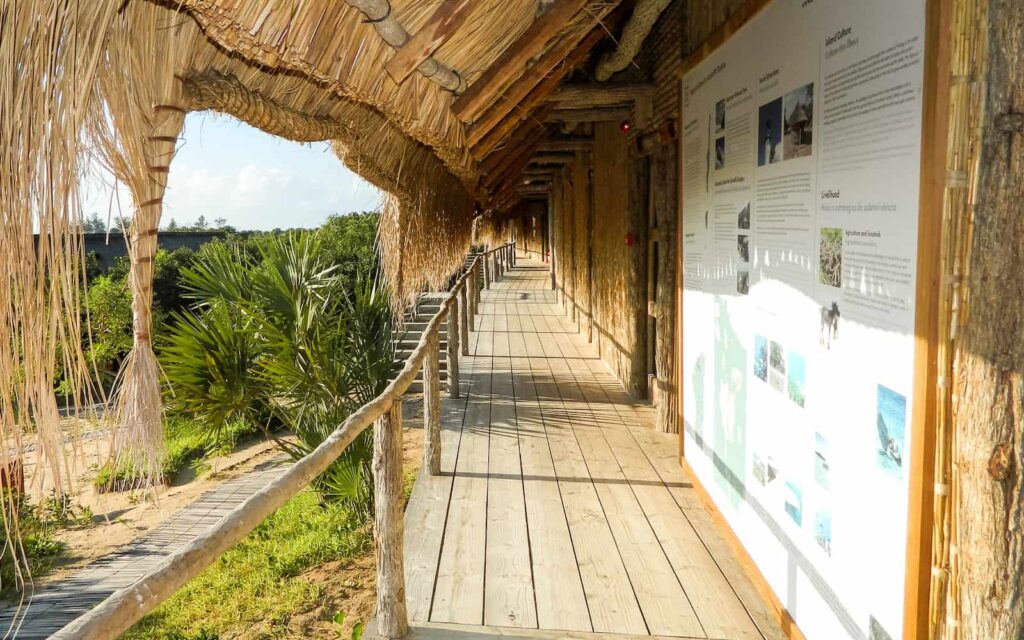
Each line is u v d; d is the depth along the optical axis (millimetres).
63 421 1000
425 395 4020
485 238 15938
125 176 1122
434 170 3893
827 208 1957
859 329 1771
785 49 2256
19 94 980
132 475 1127
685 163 3678
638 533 3227
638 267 5703
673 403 4762
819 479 2045
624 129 5477
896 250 1584
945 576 1449
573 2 2156
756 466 2609
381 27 1628
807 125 2086
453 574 2867
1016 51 1288
